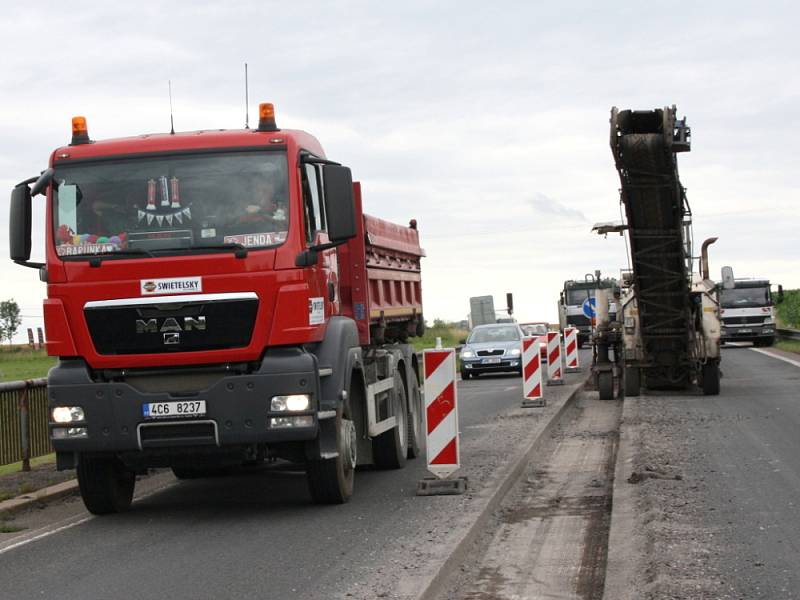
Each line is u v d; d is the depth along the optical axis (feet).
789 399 70.49
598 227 75.41
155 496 42.11
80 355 34.50
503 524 33.65
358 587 24.48
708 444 46.75
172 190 34.53
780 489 34.94
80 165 35.04
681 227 72.43
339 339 36.09
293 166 34.53
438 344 38.37
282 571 26.66
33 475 46.26
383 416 44.01
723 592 22.53
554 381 93.61
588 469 44.88
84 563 28.96
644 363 79.00
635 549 26.81
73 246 34.60
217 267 33.88
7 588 26.25
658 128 68.74
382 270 46.03
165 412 33.71
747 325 163.43
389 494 38.65
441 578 25.79
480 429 58.23
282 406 33.58
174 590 25.20
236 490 42.63
